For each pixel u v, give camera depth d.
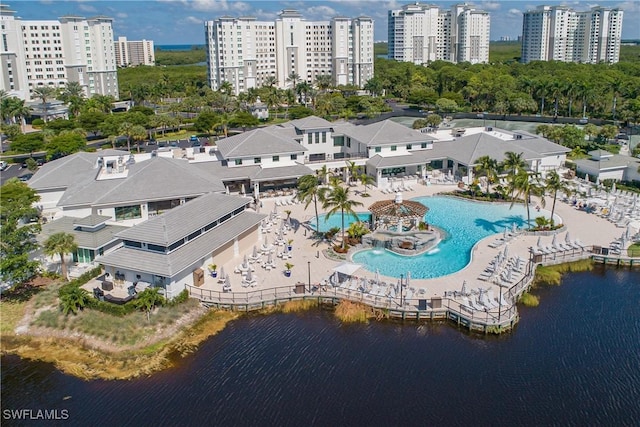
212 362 46.62
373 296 54.97
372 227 73.88
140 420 39.81
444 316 52.44
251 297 55.44
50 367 46.50
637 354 46.94
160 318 51.47
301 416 39.84
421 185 95.69
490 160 87.00
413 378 44.03
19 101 157.25
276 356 47.41
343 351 48.00
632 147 126.81
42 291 57.66
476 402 41.09
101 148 136.88
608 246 66.81
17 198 77.19
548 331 50.62
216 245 60.19
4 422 39.91
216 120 147.25
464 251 66.81
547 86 183.50
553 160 102.75
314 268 62.12
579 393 42.00
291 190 91.69
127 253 56.06
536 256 62.81
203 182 78.50
